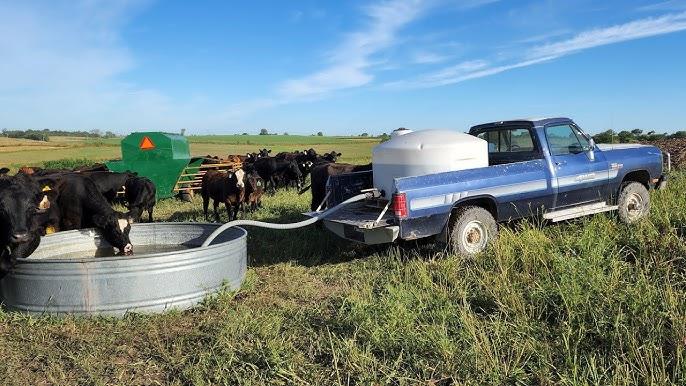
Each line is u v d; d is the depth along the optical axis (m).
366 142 98.00
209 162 21.78
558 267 6.16
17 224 6.20
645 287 5.36
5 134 113.50
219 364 4.74
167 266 6.23
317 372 4.61
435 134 8.27
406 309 5.53
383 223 7.43
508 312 5.42
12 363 5.11
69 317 6.06
